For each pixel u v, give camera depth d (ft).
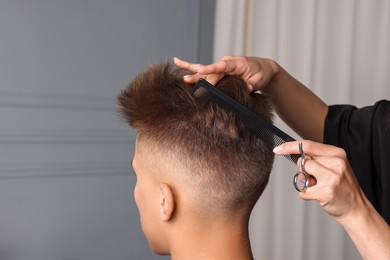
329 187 2.30
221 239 2.58
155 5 7.63
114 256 7.64
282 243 7.95
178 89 2.61
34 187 6.88
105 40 7.22
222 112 2.52
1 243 6.73
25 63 6.62
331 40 7.43
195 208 2.56
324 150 2.39
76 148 7.15
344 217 2.43
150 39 7.64
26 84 6.66
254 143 2.56
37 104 6.77
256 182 2.60
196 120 2.52
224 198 2.54
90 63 7.13
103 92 7.28
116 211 7.60
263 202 8.18
